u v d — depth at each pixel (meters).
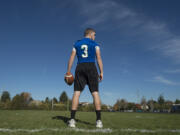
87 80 3.67
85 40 3.78
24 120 4.62
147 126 3.71
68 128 2.97
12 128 2.97
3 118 5.54
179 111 31.69
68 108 41.31
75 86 3.63
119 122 4.73
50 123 3.80
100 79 3.83
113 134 2.49
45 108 39.12
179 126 3.80
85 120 4.90
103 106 58.09
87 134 2.42
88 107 42.19
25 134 2.37
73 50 3.84
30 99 61.56
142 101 66.31
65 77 3.86
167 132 2.77
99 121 3.39
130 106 78.56
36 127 3.11
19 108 36.38
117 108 79.25
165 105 67.19
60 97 91.38
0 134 2.37
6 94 75.25
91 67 3.60
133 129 3.11
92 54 3.69
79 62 3.68
